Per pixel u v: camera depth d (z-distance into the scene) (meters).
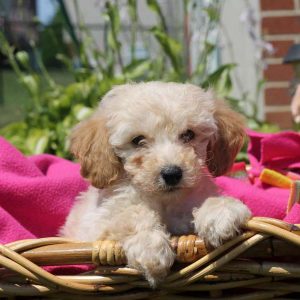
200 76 1.19
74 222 0.68
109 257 0.53
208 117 0.65
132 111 0.63
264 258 0.53
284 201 0.71
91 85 1.16
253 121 1.14
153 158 0.61
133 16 1.19
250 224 0.52
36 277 0.53
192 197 0.62
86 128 0.67
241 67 1.42
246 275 0.53
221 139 0.68
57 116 1.15
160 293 0.54
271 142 0.81
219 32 1.33
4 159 0.76
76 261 0.54
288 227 0.52
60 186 0.75
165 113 0.63
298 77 0.99
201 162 0.63
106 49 1.24
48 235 0.76
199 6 1.38
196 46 1.42
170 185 0.60
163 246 0.53
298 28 1.32
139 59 1.20
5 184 0.73
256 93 1.27
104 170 0.64
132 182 0.63
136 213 0.59
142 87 0.66
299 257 0.53
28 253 0.54
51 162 0.84
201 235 0.54
